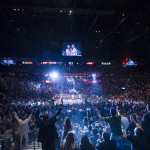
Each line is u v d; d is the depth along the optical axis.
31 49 33.09
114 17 26.59
